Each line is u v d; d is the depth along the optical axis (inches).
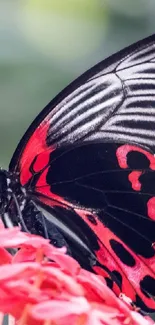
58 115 9.1
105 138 9.3
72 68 14.3
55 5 14.5
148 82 9.1
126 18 14.8
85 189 9.4
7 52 13.7
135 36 14.8
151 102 9.1
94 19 14.8
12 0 14.3
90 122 9.2
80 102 9.2
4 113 13.3
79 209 9.4
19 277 6.7
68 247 9.4
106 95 9.2
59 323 6.5
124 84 9.1
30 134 9.2
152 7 14.8
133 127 9.2
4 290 6.5
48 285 6.7
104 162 9.3
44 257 7.2
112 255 9.4
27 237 7.2
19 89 13.5
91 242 9.4
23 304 6.5
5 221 9.3
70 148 9.3
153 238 9.3
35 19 14.3
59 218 9.4
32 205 9.3
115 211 9.4
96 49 14.7
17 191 9.3
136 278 9.4
